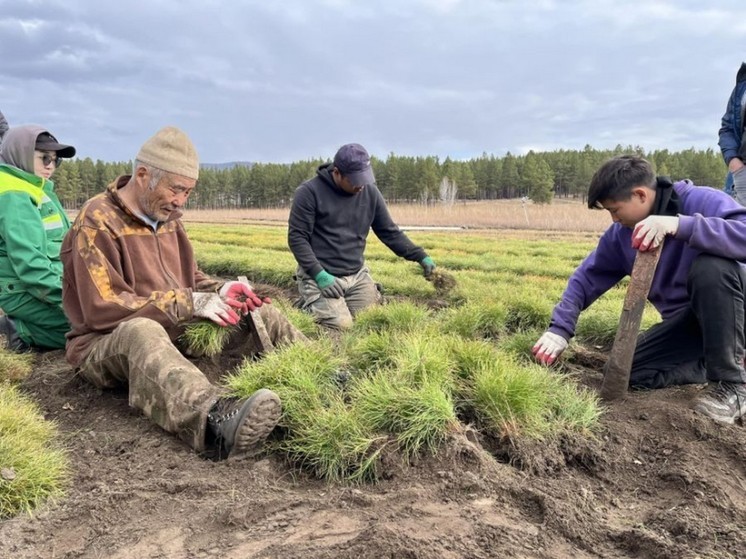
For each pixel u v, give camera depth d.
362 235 6.55
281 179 96.56
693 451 3.15
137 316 3.62
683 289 3.98
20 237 4.63
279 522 2.45
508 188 95.56
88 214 3.71
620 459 3.15
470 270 11.59
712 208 3.73
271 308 4.30
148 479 2.85
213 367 4.16
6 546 2.31
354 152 5.96
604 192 3.83
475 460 2.96
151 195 3.77
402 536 2.25
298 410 3.26
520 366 3.79
